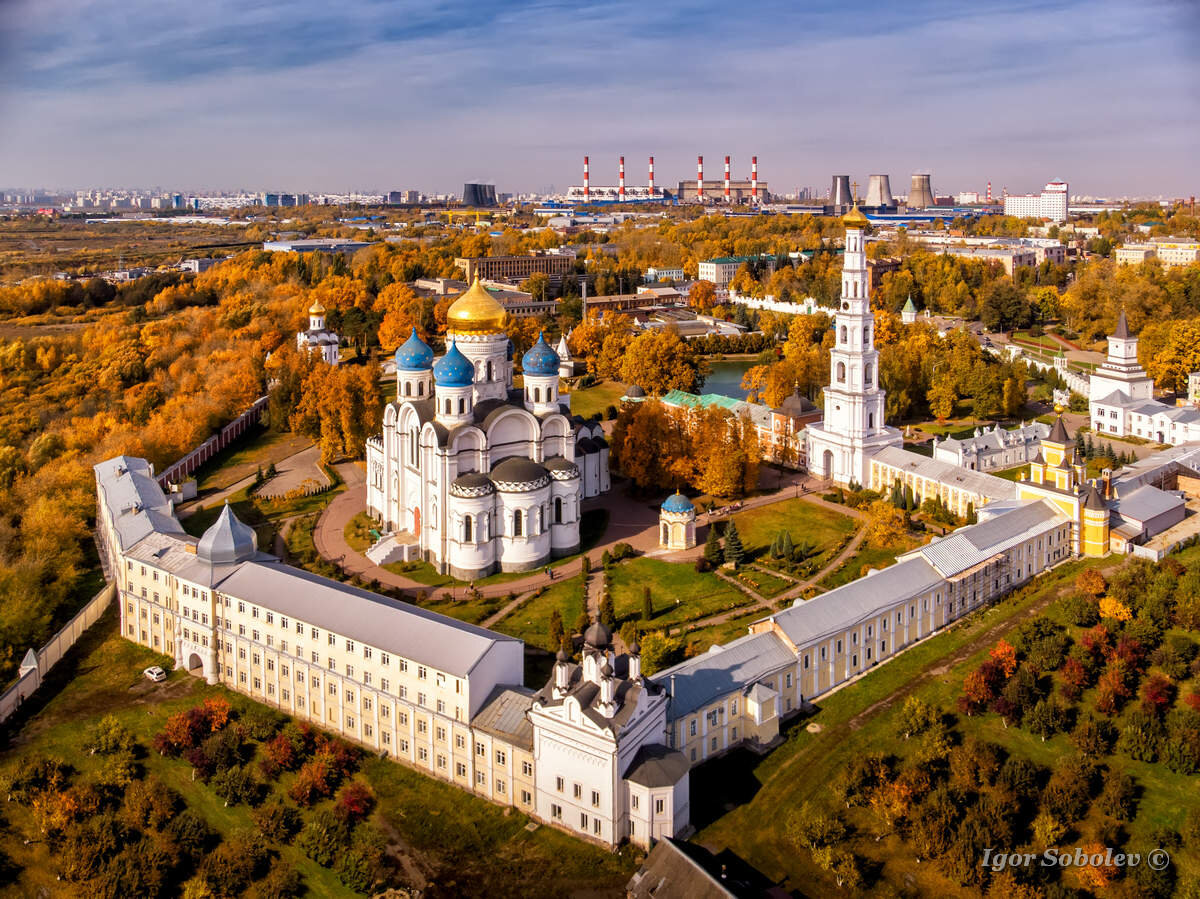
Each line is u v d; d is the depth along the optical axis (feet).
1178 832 327.47
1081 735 368.27
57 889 319.88
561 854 326.44
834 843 324.60
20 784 359.66
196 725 392.06
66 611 509.35
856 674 431.43
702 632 463.42
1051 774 357.82
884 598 443.32
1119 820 334.03
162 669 447.83
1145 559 524.93
